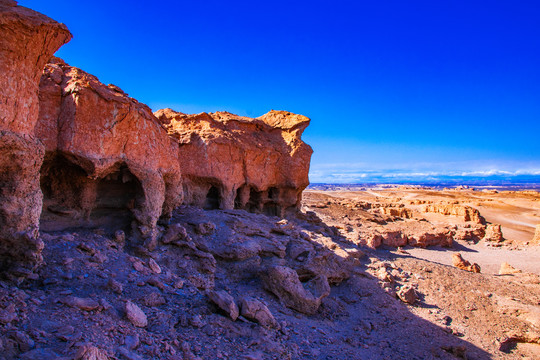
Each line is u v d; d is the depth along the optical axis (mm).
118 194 12562
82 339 5910
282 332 9680
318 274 15188
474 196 97812
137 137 11859
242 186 22547
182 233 13273
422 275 19328
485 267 26750
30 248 7590
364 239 25484
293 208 26531
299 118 26062
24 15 7020
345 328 12125
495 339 13250
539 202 73562
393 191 124625
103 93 10672
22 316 6129
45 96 10195
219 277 13023
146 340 6855
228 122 23328
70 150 10148
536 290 18547
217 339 7984
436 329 13438
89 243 10508
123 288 8758
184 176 19750
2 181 7262
